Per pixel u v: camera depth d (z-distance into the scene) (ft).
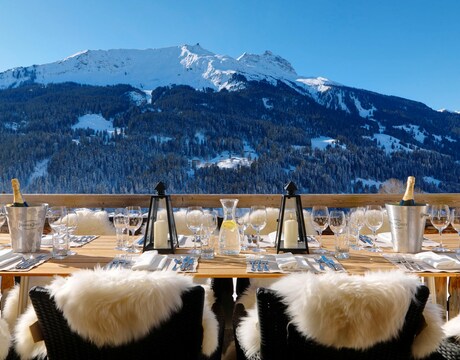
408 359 3.71
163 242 6.11
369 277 3.34
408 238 5.93
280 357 3.69
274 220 8.61
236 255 5.91
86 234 8.69
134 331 3.34
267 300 3.56
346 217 6.18
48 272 4.98
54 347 3.67
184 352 3.79
